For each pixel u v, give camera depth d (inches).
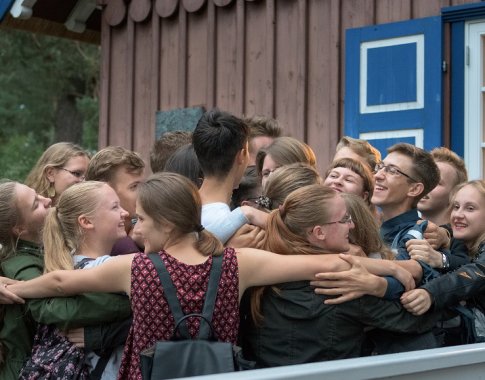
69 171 206.5
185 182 140.3
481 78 281.9
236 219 152.5
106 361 148.0
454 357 115.9
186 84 357.4
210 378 93.8
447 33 288.4
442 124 286.7
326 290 138.3
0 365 155.2
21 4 376.2
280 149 193.2
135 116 374.9
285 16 329.1
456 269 162.6
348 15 312.5
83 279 141.6
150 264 135.3
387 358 108.4
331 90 315.6
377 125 300.0
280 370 98.5
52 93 785.6
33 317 150.6
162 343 125.3
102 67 385.1
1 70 766.5
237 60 341.1
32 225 165.2
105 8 383.9
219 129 158.6
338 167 188.1
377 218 195.9
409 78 293.1
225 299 134.3
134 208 186.1
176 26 362.0
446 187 213.3
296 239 143.8
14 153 804.6
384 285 140.9
